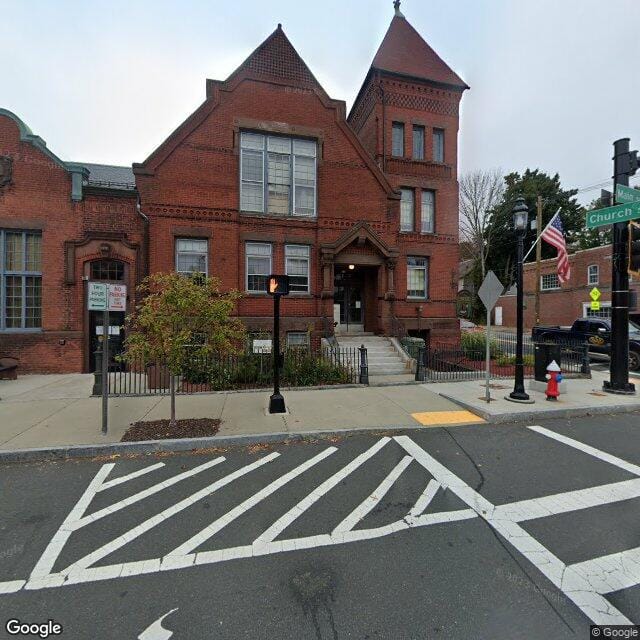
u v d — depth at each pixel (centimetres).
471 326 3491
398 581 271
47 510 374
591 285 2609
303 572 281
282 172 1323
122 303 603
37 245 1152
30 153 1127
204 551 307
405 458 510
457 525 345
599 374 1183
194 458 514
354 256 1372
